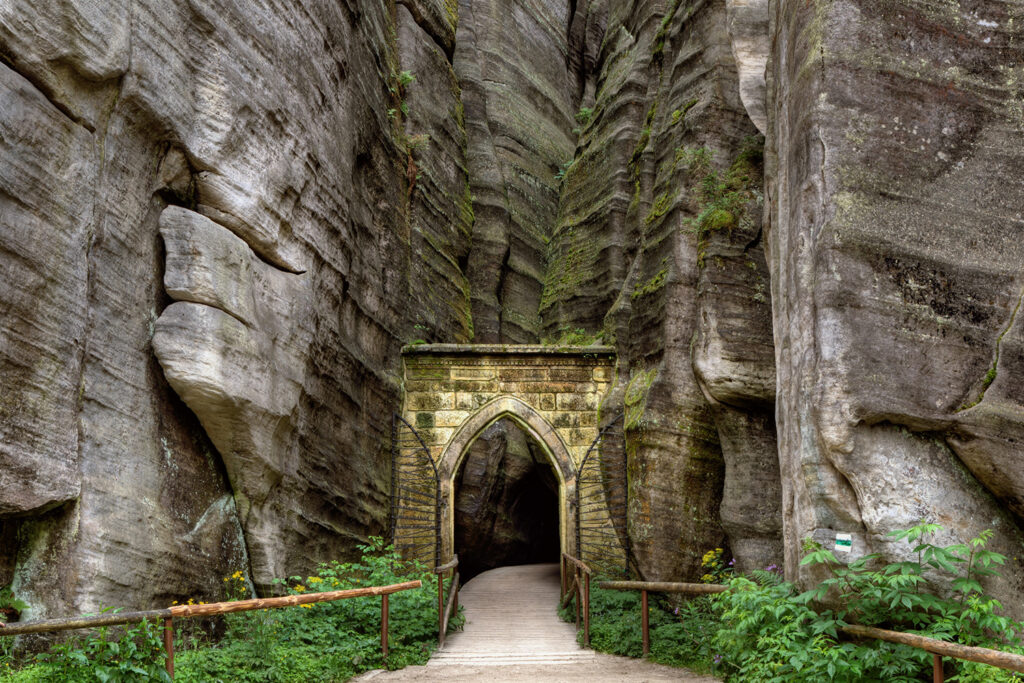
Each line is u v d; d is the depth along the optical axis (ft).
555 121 76.84
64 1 19.77
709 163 38.88
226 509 27.22
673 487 37.70
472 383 46.73
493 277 61.52
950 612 18.42
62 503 19.75
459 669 25.63
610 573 42.16
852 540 20.44
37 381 18.98
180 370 24.11
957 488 20.49
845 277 21.18
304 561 31.81
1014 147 22.30
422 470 45.24
